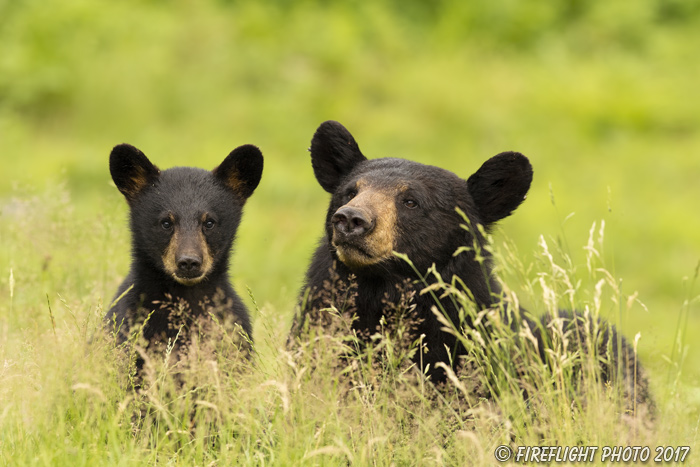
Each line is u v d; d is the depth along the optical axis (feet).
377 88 97.86
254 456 27.45
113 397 28.60
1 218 47.83
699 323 60.29
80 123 88.07
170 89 91.71
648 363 37.14
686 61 111.86
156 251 35.55
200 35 98.89
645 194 84.43
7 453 26.11
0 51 93.04
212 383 28.73
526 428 29.25
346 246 30.89
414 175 33.04
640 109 100.58
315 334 31.35
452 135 91.81
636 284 67.56
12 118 85.81
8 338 34.09
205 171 38.50
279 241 62.64
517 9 113.29
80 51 93.45
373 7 108.78
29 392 28.19
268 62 97.04
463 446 27.76
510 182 33.91
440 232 32.65
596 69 109.09
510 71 104.42
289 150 86.58
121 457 26.27
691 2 120.57
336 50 99.76
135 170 37.32
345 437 28.60
